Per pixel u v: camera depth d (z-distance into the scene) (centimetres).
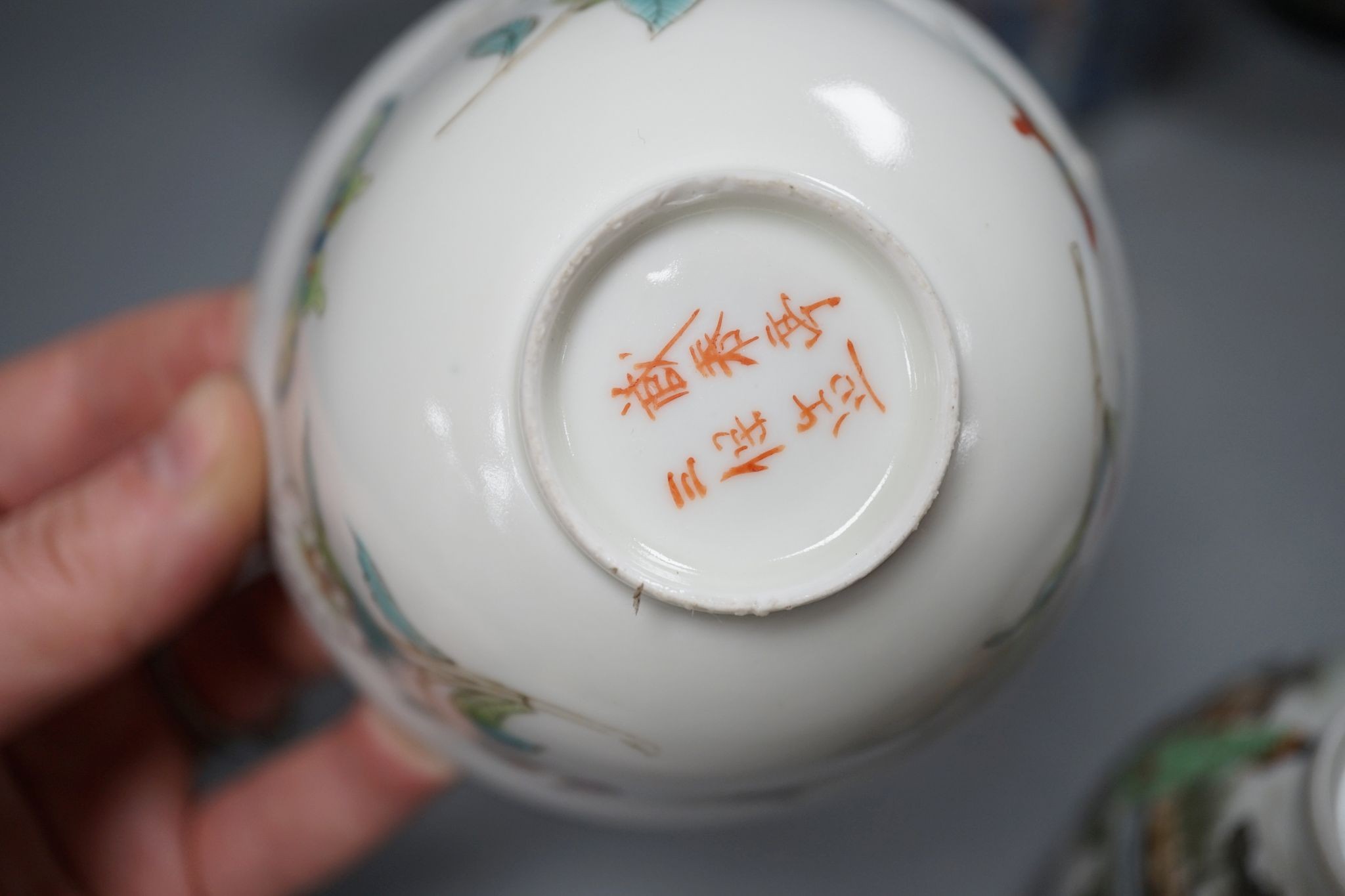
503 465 22
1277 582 38
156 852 34
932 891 36
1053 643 38
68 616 28
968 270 22
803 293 22
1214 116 43
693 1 23
